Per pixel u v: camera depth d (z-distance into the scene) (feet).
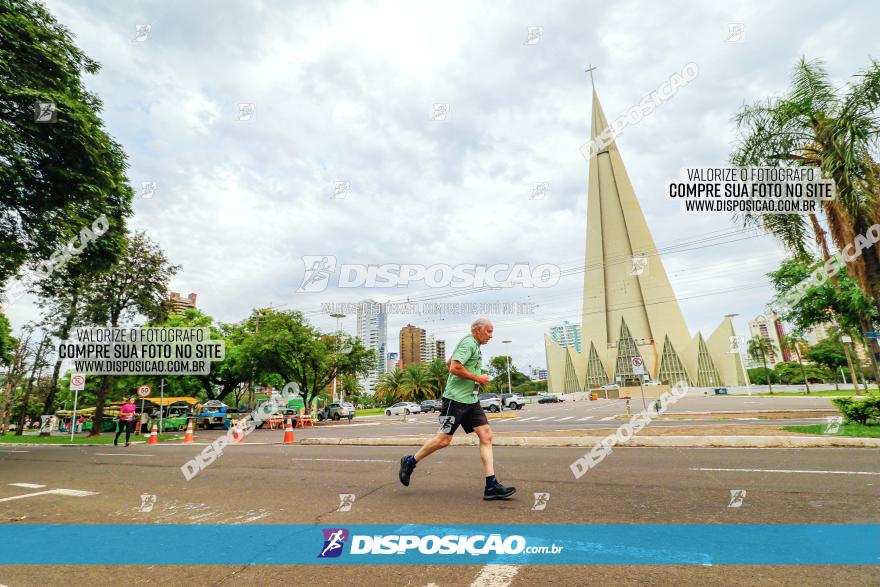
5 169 32.45
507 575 9.21
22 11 35.86
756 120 35.81
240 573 9.84
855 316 58.23
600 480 18.10
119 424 50.42
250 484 20.07
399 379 222.69
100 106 42.63
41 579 9.82
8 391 98.58
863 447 25.50
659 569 9.26
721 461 22.16
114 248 45.47
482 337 16.71
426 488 17.43
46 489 20.53
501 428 57.31
